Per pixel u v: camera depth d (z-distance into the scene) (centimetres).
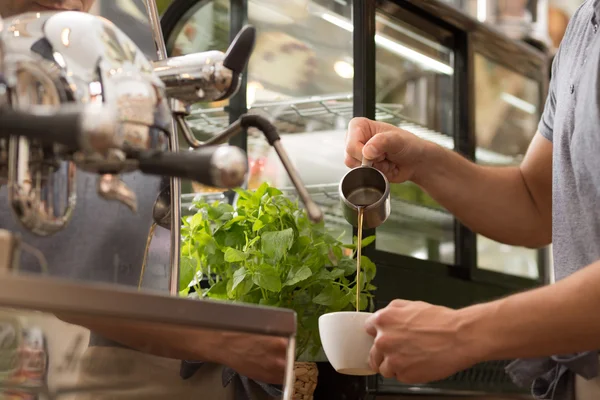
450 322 108
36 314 86
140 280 115
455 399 193
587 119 124
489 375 208
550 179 156
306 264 154
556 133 136
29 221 89
